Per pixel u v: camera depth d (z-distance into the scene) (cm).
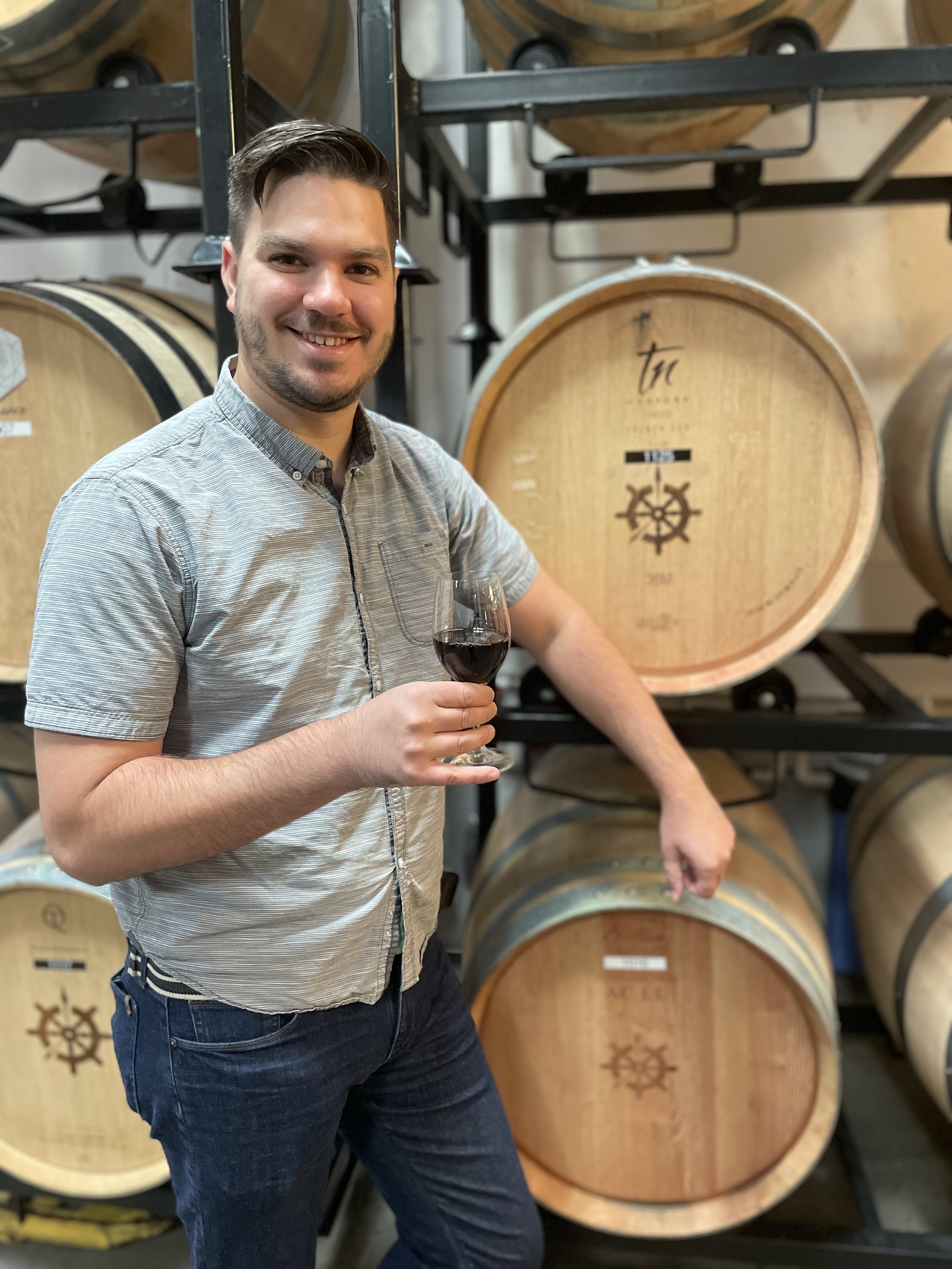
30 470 151
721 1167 152
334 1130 116
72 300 145
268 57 166
